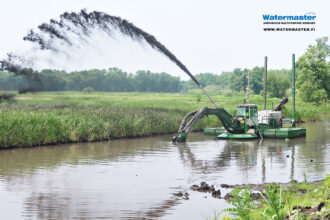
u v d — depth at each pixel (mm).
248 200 17828
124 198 23250
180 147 45250
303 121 88250
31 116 47625
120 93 156250
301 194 22344
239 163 34500
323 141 50812
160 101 113438
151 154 39906
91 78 108062
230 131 55094
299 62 141625
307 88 137000
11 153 40219
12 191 24859
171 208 21234
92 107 64688
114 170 31531
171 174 29969
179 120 63625
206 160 36125
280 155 38906
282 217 15984
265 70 68562
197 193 24234
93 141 50625
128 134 55750
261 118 58906
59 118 49375
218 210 20766
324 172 30094
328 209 16688
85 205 21906
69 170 31453
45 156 38406
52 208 21359
